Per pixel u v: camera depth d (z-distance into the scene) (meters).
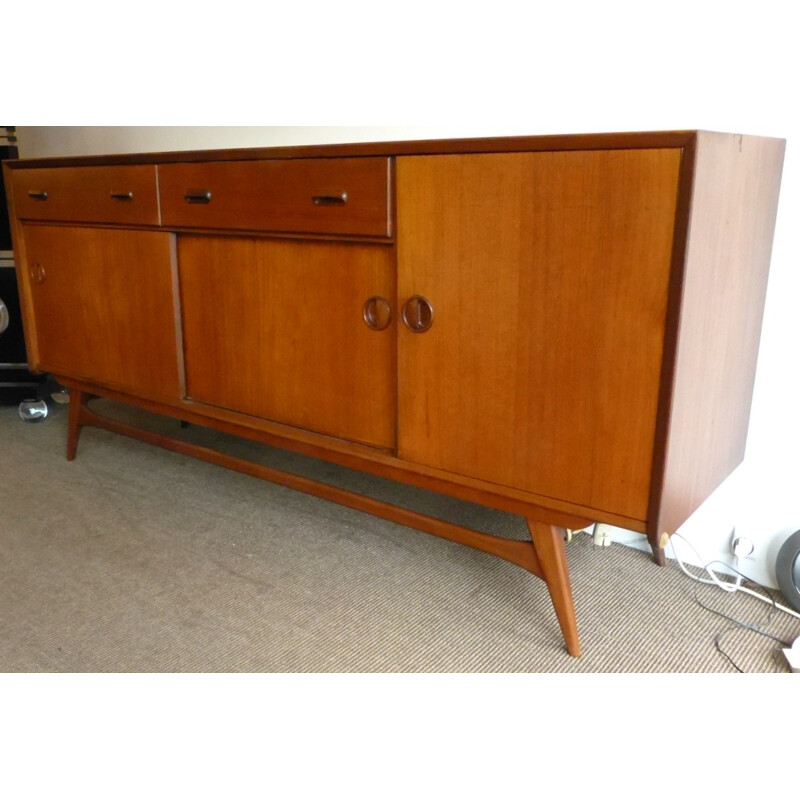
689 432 1.15
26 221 1.98
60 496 1.99
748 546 1.53
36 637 1.39
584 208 1.07
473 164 1.15
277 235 1.44
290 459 2.22
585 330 1.11
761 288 1.37
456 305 1.22
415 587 1.55
